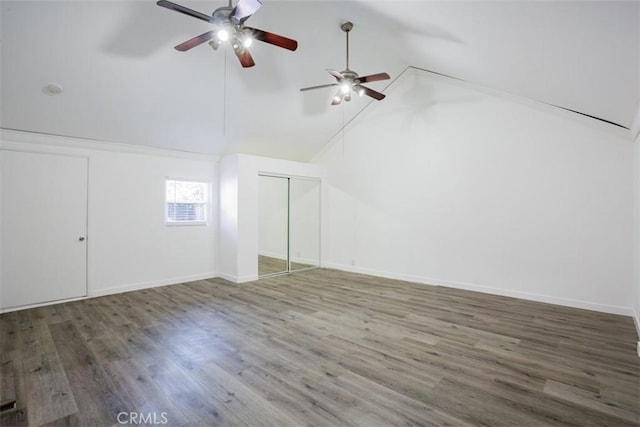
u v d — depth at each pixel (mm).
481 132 4508
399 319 3406
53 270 4027
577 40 2240
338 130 6238
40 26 2850
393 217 5523
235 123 4988
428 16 2820
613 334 2971
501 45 2822
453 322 3311
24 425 1729
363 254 5980
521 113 4164
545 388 2078
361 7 3207
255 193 5410
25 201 3840
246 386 2098
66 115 3811
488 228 4469
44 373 2271
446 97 4844
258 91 4516
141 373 2270
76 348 2682
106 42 3166
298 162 6172
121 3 2875
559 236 3906
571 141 3812
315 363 2414
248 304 3973
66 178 4125
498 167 4363
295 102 5020
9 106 3461
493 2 2193
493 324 3248
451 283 4840
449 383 2135
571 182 3818
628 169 3475
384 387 2084
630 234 3475
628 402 1926
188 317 3475
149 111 4184
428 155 5059
